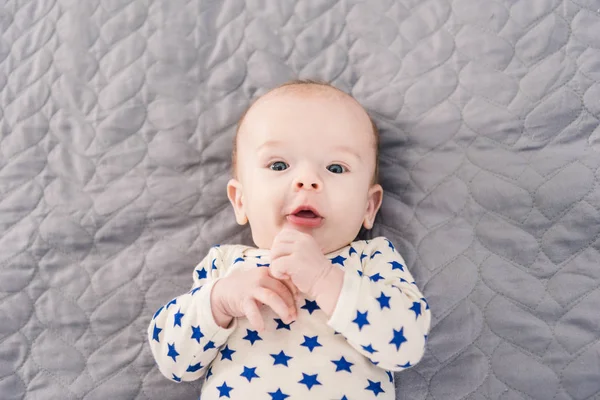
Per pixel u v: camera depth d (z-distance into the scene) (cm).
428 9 110
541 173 98
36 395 96
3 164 109
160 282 102
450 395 92
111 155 108
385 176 103
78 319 100
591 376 89
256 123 90
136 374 97
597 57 102
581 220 95
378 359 77
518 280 94
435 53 107
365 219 96
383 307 75
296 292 83
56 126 110
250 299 77
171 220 105
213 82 111
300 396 77
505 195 98
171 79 111
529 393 90
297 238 77
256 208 87
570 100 100
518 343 92
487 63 105
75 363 98
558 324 92
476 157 101
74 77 113
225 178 106
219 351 84
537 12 106
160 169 107
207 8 115
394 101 105
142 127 109
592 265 93
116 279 102
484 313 94
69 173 108
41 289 102
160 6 116
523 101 101
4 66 116
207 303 80
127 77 112
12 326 100
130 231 104
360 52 110
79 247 104
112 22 116
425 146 103
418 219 100
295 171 85
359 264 87
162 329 84
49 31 117
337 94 92
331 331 81
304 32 112
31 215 106
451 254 97
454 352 93
